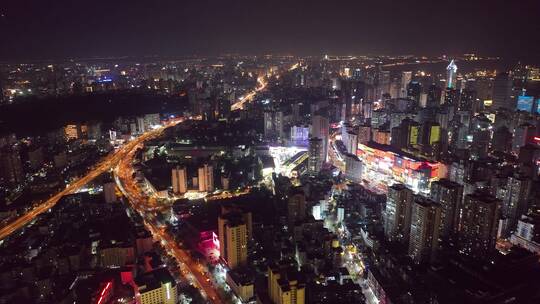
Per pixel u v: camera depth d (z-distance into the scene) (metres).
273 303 199.25
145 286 196.88
